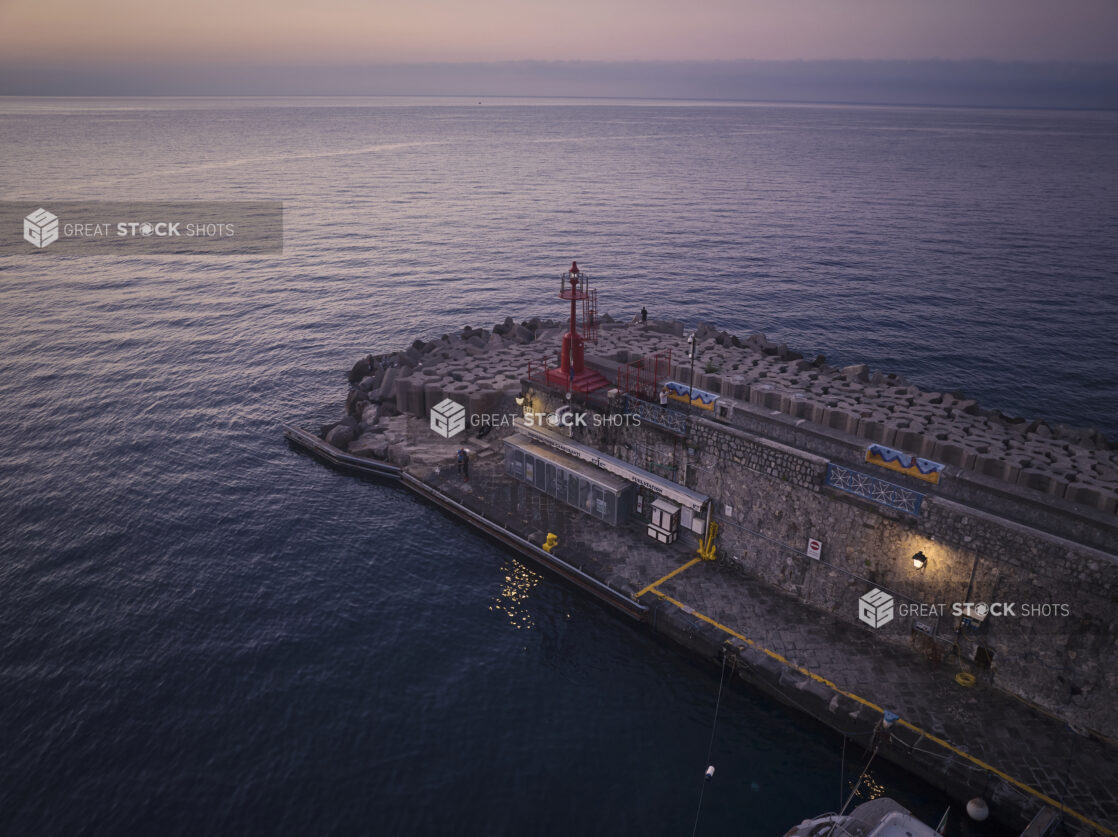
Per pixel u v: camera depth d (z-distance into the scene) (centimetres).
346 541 3397
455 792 2114
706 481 2992
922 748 2075
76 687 2502
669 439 3072
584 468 3388
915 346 6106
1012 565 2191
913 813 2016
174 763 2203
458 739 2308
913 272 8481
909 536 2405
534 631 2797
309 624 2844
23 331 6406
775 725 2328
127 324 6675
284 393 5150
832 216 12019
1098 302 7256
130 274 8481
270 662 2636
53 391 5122
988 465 2634
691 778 2161
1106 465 2778
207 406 4919
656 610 2694
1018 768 2009
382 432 4278
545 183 16025
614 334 4894
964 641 2352
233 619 2866
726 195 14325
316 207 12769
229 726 2347
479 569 3180
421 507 3675
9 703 2425
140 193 13950
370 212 12319
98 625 2817
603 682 2541
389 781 2150
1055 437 3469
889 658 2438
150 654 2667
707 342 4694
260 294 7700
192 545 3359
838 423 3002
